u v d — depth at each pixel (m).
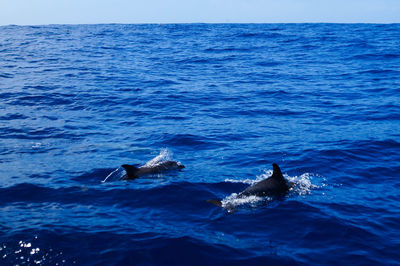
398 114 15.60
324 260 5.86
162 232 6.61
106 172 9.78
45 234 6.48
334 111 16.61
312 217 7.25
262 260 5.83
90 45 45.72
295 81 24.16
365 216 7.33
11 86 21.00
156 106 17.77
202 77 25.92
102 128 14.08
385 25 72.88
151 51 41.03
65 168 10.03
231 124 14.79
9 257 5.83
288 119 15.50
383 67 28.06
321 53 36.91
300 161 10.57
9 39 50.34
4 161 10.50
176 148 11.93
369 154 11.05
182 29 75.38
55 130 13.61
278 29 68.50
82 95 19.47
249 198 8.06
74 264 5.68
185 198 8.16
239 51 40.34
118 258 5.82
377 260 5.87
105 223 6.97
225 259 5.86
